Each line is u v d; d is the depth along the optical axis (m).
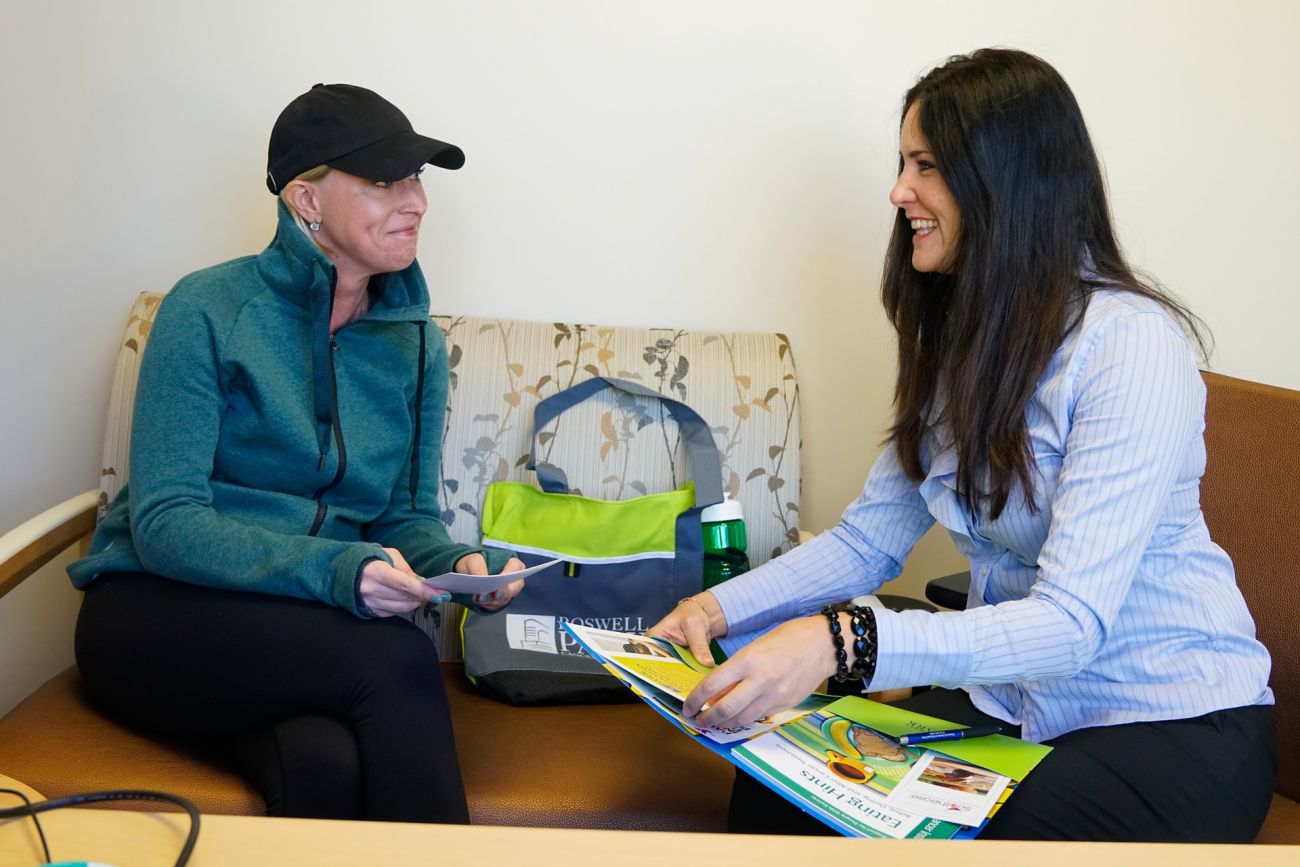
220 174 1.93
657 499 1.77
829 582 1.50
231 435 1.51
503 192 1.99
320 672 1.30
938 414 1.44
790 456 1.87
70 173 1.91
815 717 1.23
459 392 1.84
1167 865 0.80
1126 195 2.10
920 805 1.05
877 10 2.00
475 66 1.95
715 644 1.57
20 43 1.87
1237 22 2.06
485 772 1.39
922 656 1.16
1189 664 1.24
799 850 0.79
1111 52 2.06
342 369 1.58
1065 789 1.13
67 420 1.96
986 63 1.30
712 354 1.91
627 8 1.96
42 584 1.99
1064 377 1.25
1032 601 1.18
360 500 1.62
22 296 1.93
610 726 1.56
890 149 2.03
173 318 1.47
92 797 0.81
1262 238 2.13
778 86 2.00
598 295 2.03
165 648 1.35
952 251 1.34
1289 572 1.43
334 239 1.53
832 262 2.05
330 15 1.91
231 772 1.34
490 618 1.71
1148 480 1.18
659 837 0.80
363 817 1.27
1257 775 1.18
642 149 2.00
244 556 1.37
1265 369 2.18
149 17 1.89
